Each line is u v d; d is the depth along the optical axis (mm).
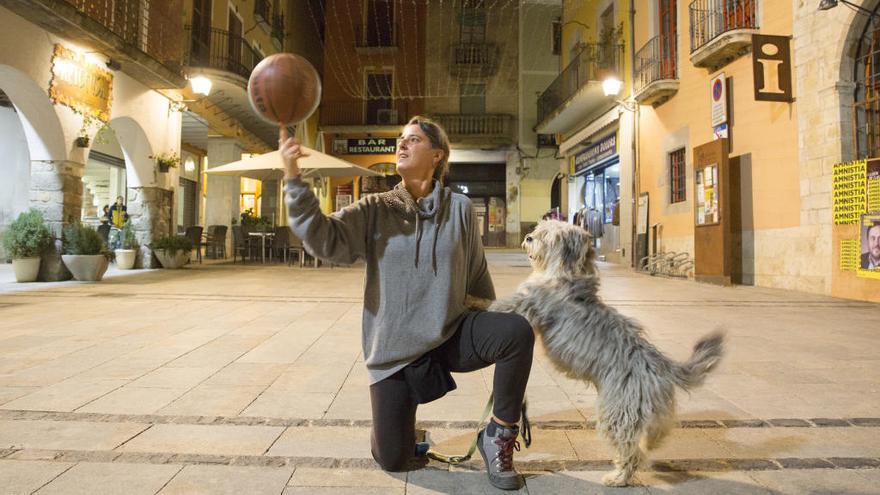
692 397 3084
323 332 4840
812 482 2033
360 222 1957
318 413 2742
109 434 2424
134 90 10969
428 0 24781
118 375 3387
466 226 2021
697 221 10148
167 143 12477
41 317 5473
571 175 19422
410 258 1927
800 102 8359
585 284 2053
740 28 9211
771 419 2729
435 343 1904
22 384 3170
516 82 24859
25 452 2215
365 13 24594
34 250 8648
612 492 1945
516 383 1921
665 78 12070
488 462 1981
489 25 24859
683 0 11430
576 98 15227
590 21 16594
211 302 6688
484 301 2197
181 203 18109
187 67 12578
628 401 1865
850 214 7473
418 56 24750
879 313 6203
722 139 9375
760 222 9234
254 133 18547
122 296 7145
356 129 23875
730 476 2088
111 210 13766
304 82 1735
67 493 1865
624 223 14023
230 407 2814
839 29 7629
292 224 1758
